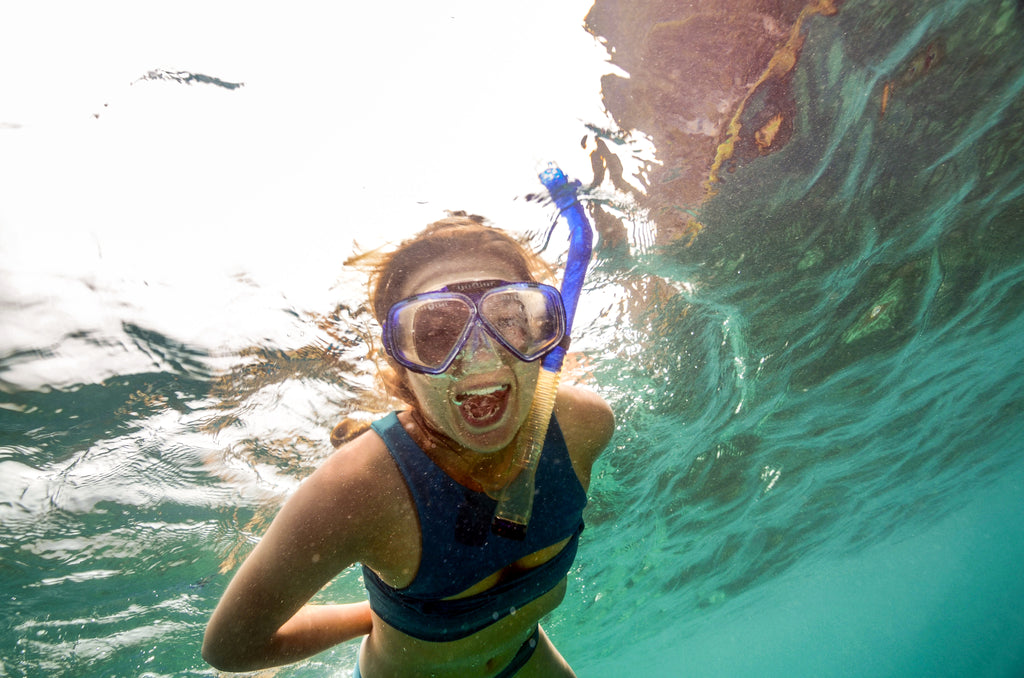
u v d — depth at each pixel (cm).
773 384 207
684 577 359
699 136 117
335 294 94
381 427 47
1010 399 339
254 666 51
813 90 121
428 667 55
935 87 131
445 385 42
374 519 44
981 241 185
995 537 1034
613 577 298
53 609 154
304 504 43
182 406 110
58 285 87
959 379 279
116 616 166
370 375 108
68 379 97
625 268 133
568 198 50
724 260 146
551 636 365
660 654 717
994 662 1038
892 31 118
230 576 167
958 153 148
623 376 161
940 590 1585
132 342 96
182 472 125
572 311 47
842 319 192
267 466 130
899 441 320
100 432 109
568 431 52
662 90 110
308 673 235
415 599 48
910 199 158
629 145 110
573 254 49
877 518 479
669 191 122
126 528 135
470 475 46
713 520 286
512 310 44
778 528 367
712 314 163
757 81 115
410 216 91
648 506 237
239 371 106
